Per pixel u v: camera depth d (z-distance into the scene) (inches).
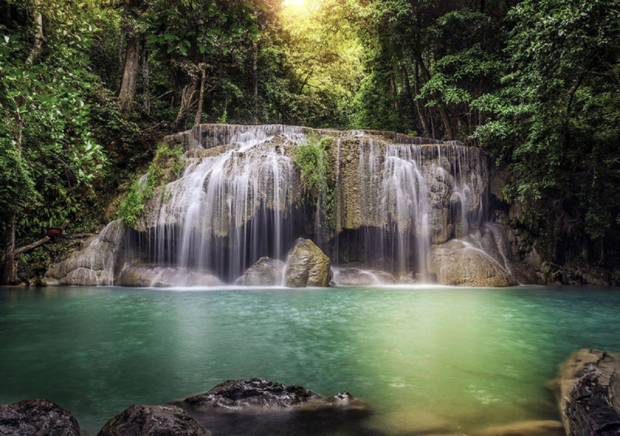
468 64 713.0
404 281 553.3
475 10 786.2
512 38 656.4
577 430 112.4
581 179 641.0
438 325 276.2
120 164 702.5
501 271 550.3
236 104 949.2
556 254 640.4
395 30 794.8
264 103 1000.9
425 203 573.3
